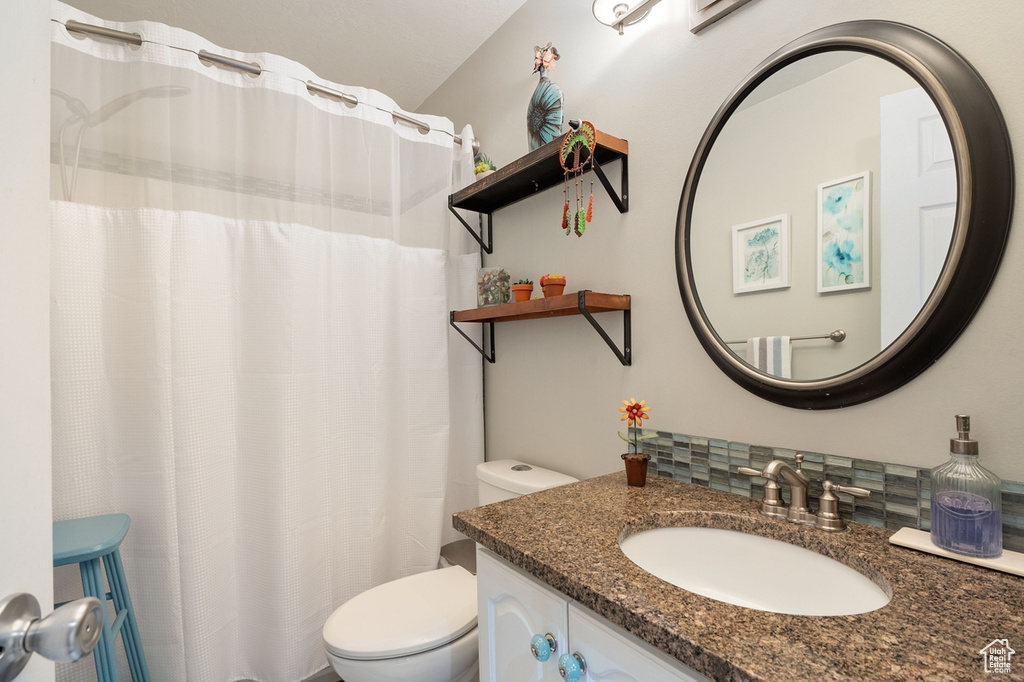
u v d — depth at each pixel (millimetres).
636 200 1400
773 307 1072
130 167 1354
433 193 1929
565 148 1362
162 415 1352
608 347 1494
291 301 1543
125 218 1350
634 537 986
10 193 404
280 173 1559
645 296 1378
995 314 805
